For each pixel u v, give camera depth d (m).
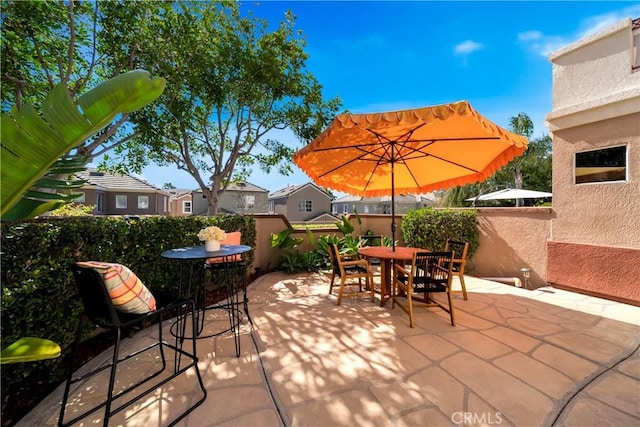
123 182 17.62
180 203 24.45
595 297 4.38
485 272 5.93
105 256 2.78
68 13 4.51
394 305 4.05
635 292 3.95
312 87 7.56
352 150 4.07
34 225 2.11
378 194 5.87
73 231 2.43
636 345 2.82
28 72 4.73
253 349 2.79
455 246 4.65
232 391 2.14
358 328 3.29
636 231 3.96
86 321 2.57
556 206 4.86
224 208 22.23
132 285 1.89
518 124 14.70
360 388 2.16
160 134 6.57
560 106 4.83
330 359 2.59
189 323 3.51
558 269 4.80
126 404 1.84
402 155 4.22
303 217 25.17
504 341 2.92
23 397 2.08
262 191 23.66
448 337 3.03
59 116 1.20
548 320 3.49
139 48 5.37
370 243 7.07
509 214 5.55
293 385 2.21
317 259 6.62
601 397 2.05
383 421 1.82
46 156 1.24
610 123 4.20
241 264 3.51
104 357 2.67
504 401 2.01
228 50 6.15
